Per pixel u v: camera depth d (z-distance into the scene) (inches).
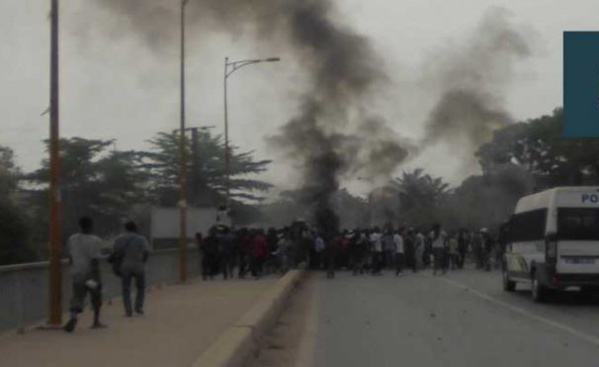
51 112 656.4
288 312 908.0
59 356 498.3
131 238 742.5
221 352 446.9
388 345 639.1
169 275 1254.3
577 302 1007.6
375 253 1598.2
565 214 932.6
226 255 1378.0
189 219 1999.3
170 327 653.3
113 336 595.8
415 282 1393.9
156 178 3105.3
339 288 1264.8
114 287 911.0
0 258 1558.8
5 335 591.2
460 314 873.5
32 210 2018.9
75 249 625.9
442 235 1625.2
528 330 734.5
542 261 956.6
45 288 694.5
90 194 2578.7
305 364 550.0
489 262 1743.4
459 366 541.3
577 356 581.6
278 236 1680.6
